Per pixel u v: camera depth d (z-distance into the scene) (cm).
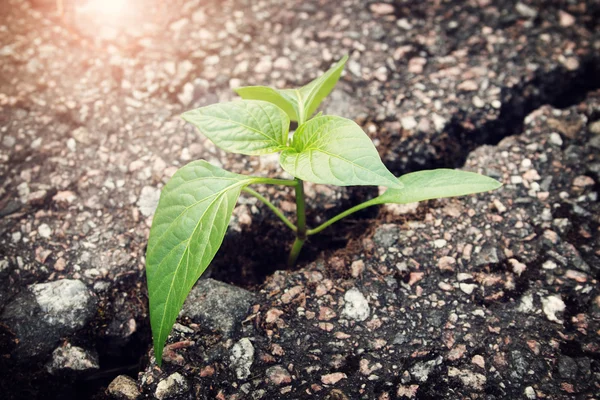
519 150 40
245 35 45
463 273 37
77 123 41
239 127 32
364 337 35
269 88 35
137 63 44
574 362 34
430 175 34
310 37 45
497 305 36
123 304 36
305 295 36
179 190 33
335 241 39
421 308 36
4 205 38
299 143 32
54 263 37
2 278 36
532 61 43
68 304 36
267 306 36
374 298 36
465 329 35
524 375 34
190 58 44
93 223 38
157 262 32
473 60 44
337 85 43
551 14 46
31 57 43
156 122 41
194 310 36
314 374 34
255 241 39
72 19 45
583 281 36
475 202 39
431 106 42
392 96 42
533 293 36
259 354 35
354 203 40
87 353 35
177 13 46
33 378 35
